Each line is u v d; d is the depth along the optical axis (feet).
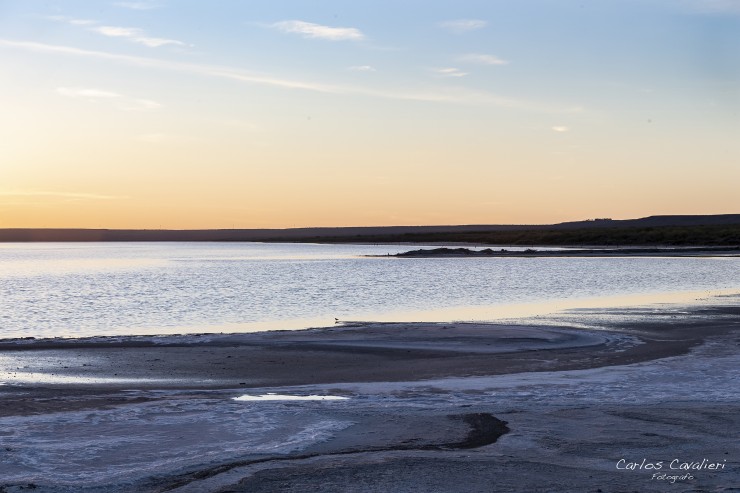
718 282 203.72
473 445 41.88
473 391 58.75
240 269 327.67
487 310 139.13
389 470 36.86
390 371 71.67
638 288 187.21
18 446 40.98
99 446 41.16
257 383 66.18
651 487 34.04
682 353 78.13
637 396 55.42
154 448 40.96
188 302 168.66
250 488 34.30
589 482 34.86
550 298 163.22
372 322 114.32
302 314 139.23
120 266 387.96
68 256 623.36
